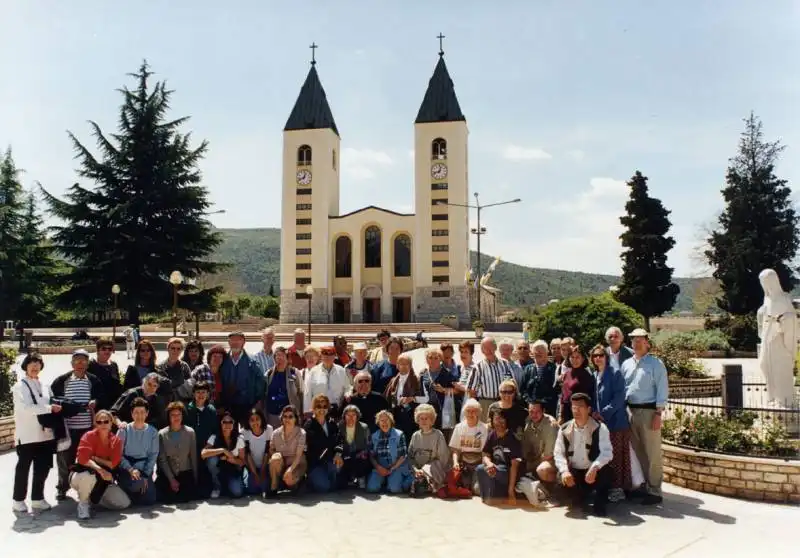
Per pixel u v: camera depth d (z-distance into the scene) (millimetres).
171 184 47031
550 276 195000
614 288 44906
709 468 9242
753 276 43000
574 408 8367
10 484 9531
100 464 8180
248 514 8148
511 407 8906
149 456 8602
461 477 9141
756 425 10523
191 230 46906
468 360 10828
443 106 60406
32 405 8141
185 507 8445
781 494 8711
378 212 61625
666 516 8062
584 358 9383
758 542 7098
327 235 60906
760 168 45156
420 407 9266
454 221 59125
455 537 7250
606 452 8172
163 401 9227
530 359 11102
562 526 7660
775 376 11500
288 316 60250
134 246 44812
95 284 44594
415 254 59906
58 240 45375
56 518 7938
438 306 58812
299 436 9125
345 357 12008
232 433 9148
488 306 77875
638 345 8992
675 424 10375
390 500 8828
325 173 61062
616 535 7324
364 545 6980
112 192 46594
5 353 13445
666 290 44031
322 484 9211
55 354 35156
